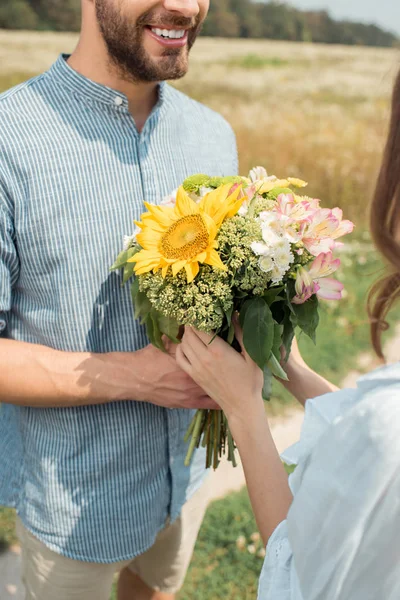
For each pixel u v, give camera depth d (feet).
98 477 5.25
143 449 5.35
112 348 5.13
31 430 5.35
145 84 5.00
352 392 3.56
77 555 5.35
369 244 20.43
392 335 14.94
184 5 4.48
